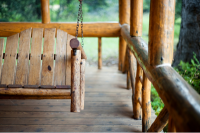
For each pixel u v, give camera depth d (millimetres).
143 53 2643
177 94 1536
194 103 1393
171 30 2014
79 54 2635
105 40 10562
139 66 2904
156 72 1990
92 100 3738
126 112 3299
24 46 3084
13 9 10273
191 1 4113
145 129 2637
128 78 4211
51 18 12766
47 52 3031
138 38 3314
